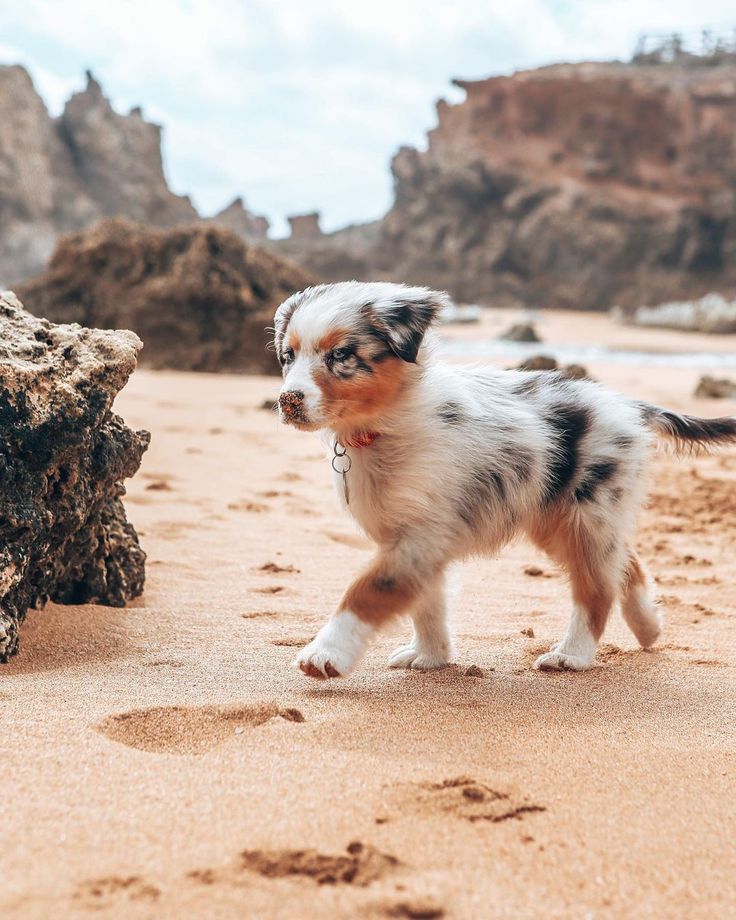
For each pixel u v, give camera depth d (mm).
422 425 1238
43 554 1293
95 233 5230
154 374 4785
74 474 1303
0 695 1094
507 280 14852
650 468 1406
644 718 1138
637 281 14156
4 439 1226
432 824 888
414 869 830
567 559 1355
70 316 5074
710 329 10641
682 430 1423
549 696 1202
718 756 1039
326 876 815
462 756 1016
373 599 1206
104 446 1349
